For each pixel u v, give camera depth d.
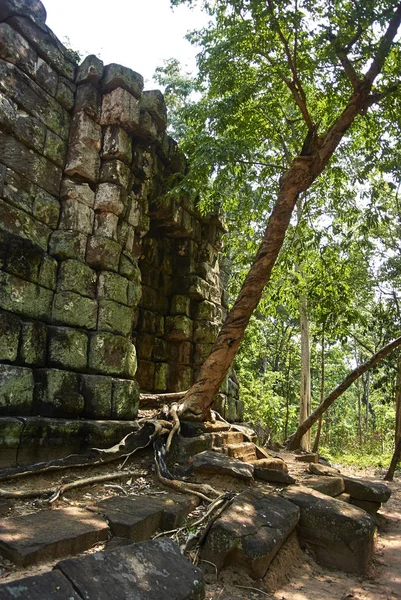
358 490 7.01
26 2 6.10
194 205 9.80
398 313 14.02
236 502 4.74
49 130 6.36
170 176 8.98
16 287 5.56
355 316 11.02
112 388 6.38
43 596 2.38
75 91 6.86
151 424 6.41
